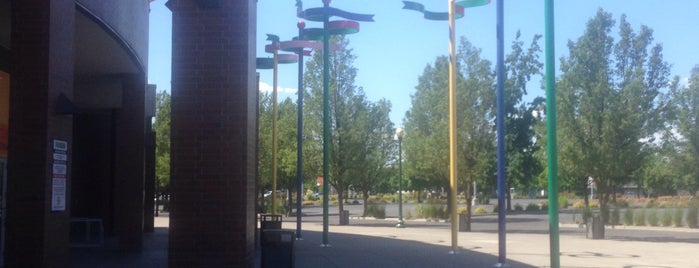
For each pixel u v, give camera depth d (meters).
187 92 12.05
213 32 12.13
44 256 12.05
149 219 29.45
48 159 12.20
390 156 44.69
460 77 30.05
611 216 35.19
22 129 12.13
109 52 19.42
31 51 12.22
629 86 28.33
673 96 32.81
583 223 35.34
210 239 11.88
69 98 13.16
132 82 21.36
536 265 17.02
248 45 12.20
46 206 12.14
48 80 12.24
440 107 30.52
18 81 12.17
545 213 53.25
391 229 32.81
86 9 15.66
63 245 12.77
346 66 39.41
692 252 21.17
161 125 46.28
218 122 12.02
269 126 43.50
